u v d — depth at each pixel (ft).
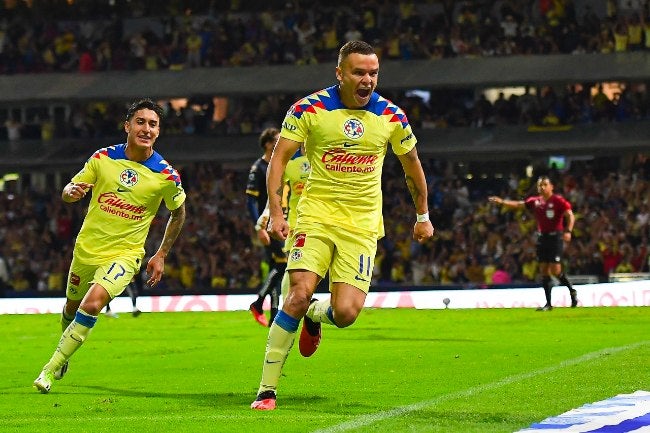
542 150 162.81
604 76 162.91
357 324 83.71
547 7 170.81
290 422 33.37
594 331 73.41
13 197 170.50
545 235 98.43
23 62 185.26
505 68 167.32
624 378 44.42
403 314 97.66
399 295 113.60
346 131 36.81
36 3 189.88
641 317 87.81
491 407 36.50
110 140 182.50
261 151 173.78
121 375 50.72
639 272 132.57
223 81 176.96
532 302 110.22
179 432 31.86
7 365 57.31
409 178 39.19
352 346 63.21
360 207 37.37
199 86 176.96
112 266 44.73
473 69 168.35
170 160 176.35
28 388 45.93
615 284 109.50
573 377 45.14
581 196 148.25
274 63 178.29
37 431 32.78
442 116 173.68
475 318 90.07
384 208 155.22
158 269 46.39
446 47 172.14
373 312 101.60
